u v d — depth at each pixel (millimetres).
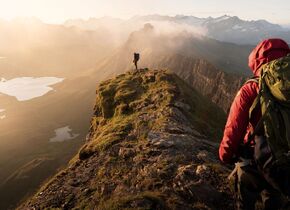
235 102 4449
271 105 4043
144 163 12977
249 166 4570
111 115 26422
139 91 27703
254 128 4324
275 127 3994
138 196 9266
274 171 4078
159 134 16141
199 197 9555
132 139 16406
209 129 21781
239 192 4789
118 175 12656
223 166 11602
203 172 10664
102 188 11680
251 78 4480
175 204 9125
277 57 4371
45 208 11609
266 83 4133
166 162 12430
